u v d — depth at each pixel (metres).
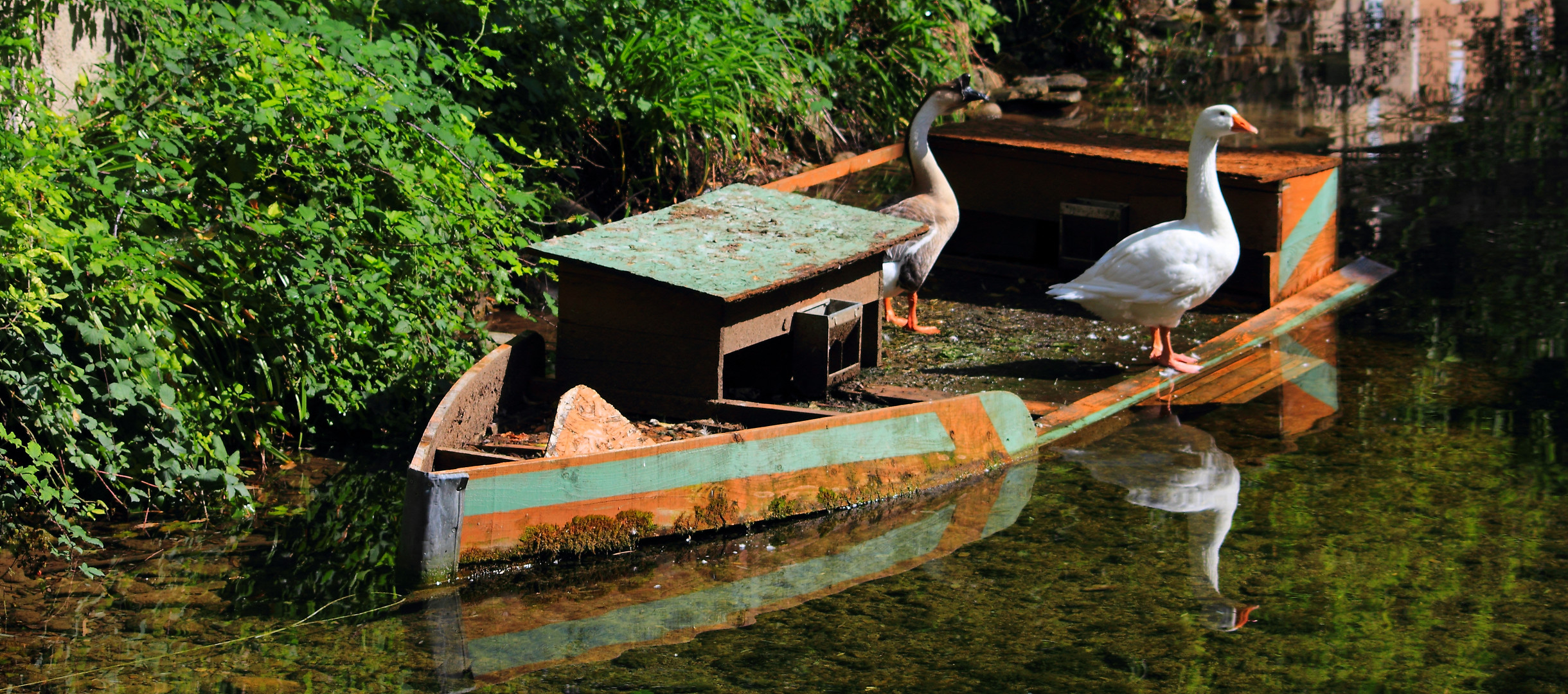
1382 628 5.02
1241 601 5.25
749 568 5.58
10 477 5.68
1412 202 11.27
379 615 5.09
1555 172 12.02
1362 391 7.54
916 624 5.09
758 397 7.37
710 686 4.61
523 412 6.88
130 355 5.60
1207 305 9.22
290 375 6.61
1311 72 17.16
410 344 6.98
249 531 5.83
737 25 11.29
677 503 5.80
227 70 6.59
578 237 7.04
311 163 6.48
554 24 9.87
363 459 6.64
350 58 7.04
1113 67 17.86
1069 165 9.61
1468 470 6.45
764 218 7.66
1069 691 4.59
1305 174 9.12
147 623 4.97
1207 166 7.77
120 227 6.14
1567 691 4.58
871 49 13.80
